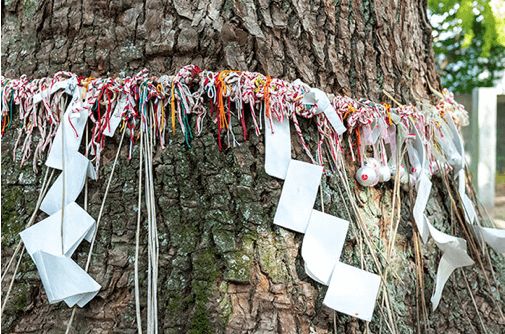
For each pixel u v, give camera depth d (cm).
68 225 101
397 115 118
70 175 103
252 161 106
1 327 102
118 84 105
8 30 115
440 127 133
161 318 101
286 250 104
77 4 110
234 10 107
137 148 106
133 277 102
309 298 104
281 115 105
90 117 105
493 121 285
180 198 104
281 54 110
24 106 109
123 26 108
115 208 105
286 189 105
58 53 110
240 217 104
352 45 119
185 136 105
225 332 99
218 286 101
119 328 101
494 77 502
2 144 110
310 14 113
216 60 107
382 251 115
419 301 119
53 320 102
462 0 318
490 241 131
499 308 129
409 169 124
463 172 139
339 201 111
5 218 107
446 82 507
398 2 129
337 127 108
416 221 117
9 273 105
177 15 107
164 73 107
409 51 131
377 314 109
